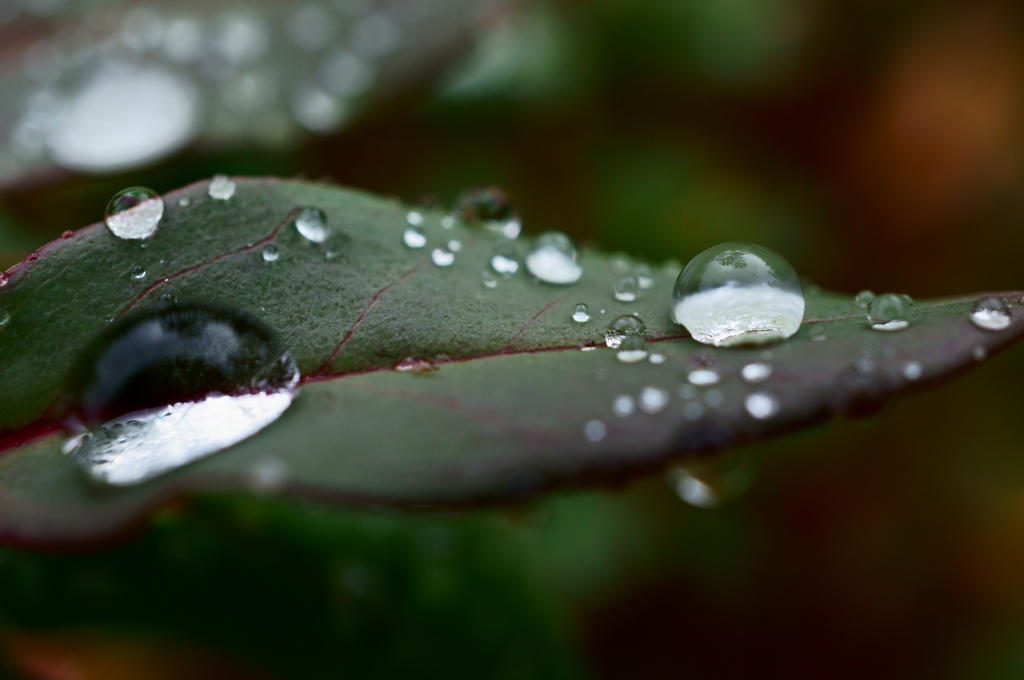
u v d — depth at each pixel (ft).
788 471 0.63
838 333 0.30
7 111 0.35
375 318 0.30
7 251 0.36
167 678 0.33
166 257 0.30
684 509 0.55
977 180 0.68
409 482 0.28
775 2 0.57
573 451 0.28
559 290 0.31
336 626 0.34
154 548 0.33
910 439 0.67
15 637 0.33
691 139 0.55
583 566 0.51
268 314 0.30
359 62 0.36
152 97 0.35
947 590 0.62
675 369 0.29
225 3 0.36
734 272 0.31
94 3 0.36
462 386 0.29
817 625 0.59
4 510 0.28
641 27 0.51
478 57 0.41
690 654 0.57
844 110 0.64
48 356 0.30
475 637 0.34
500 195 0.35
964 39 0.67
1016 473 0.66
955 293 0.69
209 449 0.29
